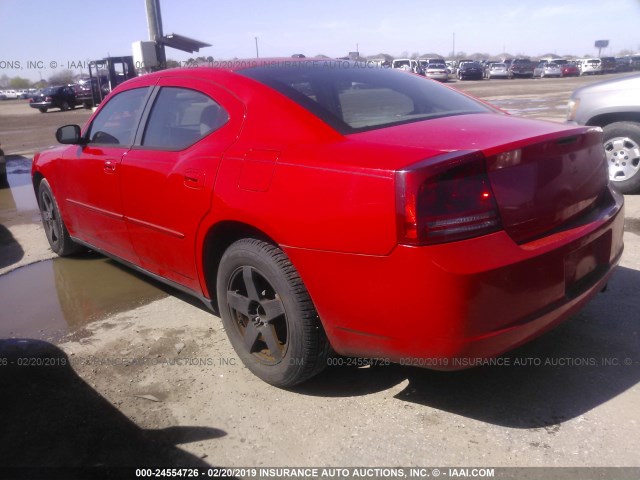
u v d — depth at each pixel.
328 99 3.00
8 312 4.11
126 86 4.06
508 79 45.81
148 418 2.79
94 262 5.14
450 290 2.18
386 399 2.83
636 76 6.27
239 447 2.55
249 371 3.15
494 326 2.28
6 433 2.72
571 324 3.43
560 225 2.62
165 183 3.28
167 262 3.52
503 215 2.33
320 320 2.66
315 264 2.51
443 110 3.19
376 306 2.36
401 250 2.23
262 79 3.14
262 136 2.86
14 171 11.08
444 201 2.21
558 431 2.53
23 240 5.97
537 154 2.45
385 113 3.00
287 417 2.74
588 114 6.48
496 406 2.72
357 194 2.34
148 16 17.75
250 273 2.88
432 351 2.29
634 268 4.20
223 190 2.87
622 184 6.35
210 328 3.70
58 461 2.51
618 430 2.51
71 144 4.32
